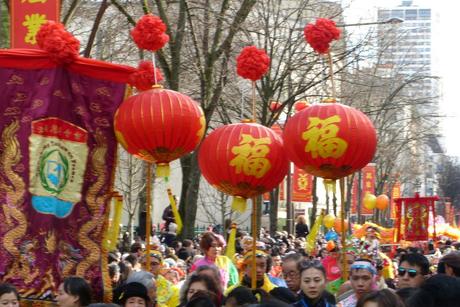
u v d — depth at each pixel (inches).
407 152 4296.3
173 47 1187.9
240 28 1274.6
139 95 610.9
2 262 573.0
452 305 396.5
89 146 597.9
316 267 576.1
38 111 583.5
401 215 1686.8
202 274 593.3
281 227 3201.3
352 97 2037.4
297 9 1786.4
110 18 1667.1
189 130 614.9
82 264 585.6
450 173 6948.8
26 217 577.0
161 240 1441.9
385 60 3014.3
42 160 582.6
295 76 2144.4
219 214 2573.8
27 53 585.6
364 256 783.1
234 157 646.5
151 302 585.6
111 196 602.2
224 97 1699.1
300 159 653.9
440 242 1923.0
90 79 601.3
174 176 2689.5
